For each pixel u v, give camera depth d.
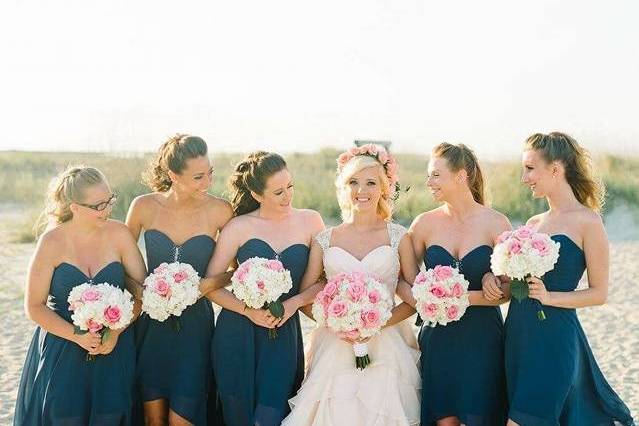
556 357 4.66
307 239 5.27
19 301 10.12
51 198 4.89
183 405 5.10
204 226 5.30
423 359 5.08
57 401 4.73
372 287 4.82
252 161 5.19
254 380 5.07
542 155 4.81
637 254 13.04
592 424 4.89
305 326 8.66
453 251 5.04
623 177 17.12
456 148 5.08
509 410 4.74
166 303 4.79
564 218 4.81
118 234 5.01
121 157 19.08
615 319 9.53
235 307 5.07
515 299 4.82
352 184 5.12
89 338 4.63
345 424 4.90
